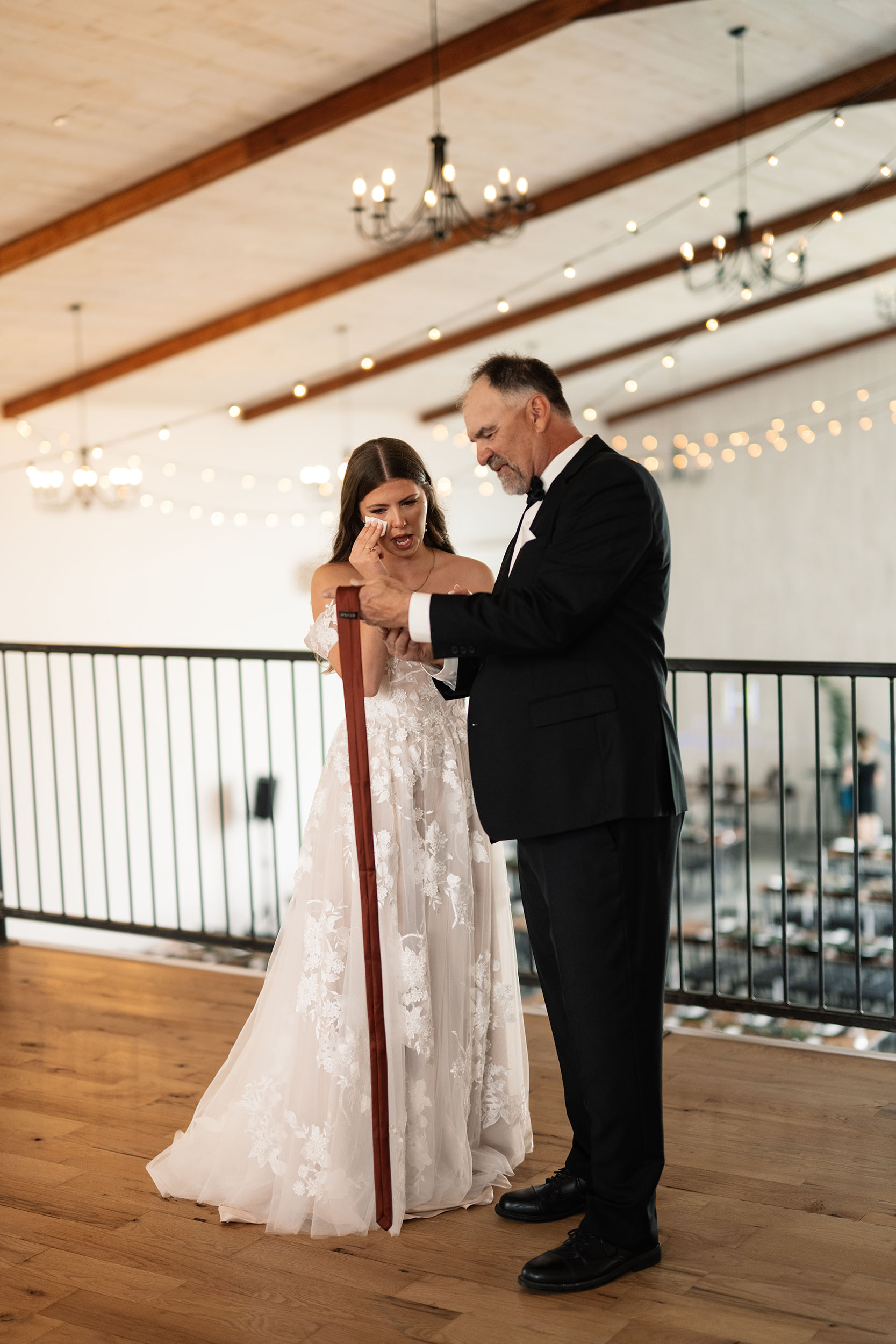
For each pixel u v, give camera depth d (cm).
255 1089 265
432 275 960
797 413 1585
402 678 263
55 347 936
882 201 965
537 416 227
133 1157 288
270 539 1272
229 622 1228
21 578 1032
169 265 827
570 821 220
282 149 672
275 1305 224
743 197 920
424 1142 256
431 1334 213
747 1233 244
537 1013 378
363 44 617
